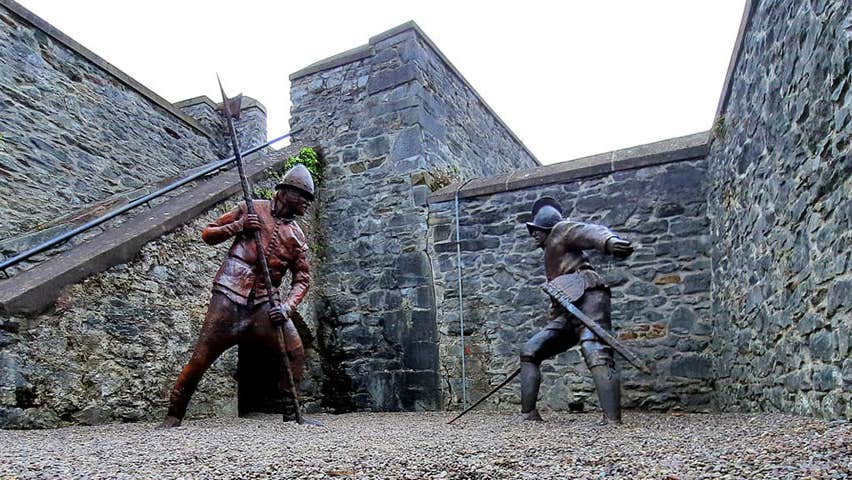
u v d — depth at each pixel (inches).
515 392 275.7
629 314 262.4
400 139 323.3
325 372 312.5
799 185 134.2
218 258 250.2
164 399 214.4
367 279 315.6
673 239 261.1
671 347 253.4
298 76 361.1
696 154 261.1
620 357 260.5
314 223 327.6
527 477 85.6
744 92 186.9
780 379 155.3
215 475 90.7
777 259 154.3
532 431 156.3
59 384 179.0
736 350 206.8
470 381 285.6
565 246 187.0
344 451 115.8
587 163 284.0
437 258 303.1
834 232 113.7
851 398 107.8
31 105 280.8
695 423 163.0
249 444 129.9
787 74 140.6
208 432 159.6
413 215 312.0
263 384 279.9
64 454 115.6
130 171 336.2
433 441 134.4
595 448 114.7
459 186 309.3
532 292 281.1
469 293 293.3
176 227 228.8
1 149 263.3
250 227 185.6
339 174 336.2
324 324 318.0
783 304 149.9
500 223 293.7
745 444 104.9
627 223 269.4
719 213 232.7
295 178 195.2
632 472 85.7
